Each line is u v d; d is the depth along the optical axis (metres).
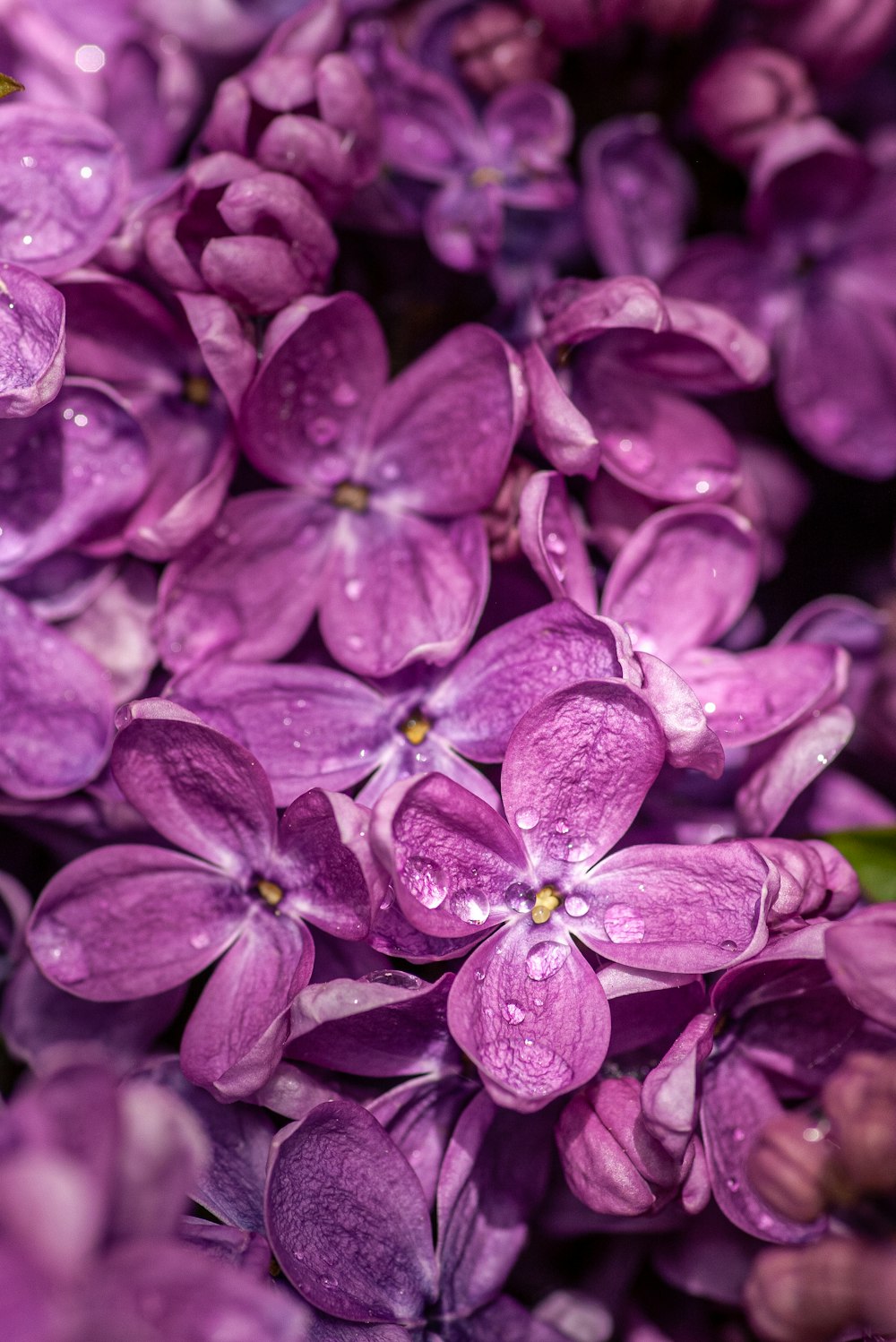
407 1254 0.13
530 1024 0.13
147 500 0.14
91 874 0.13
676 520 0.14
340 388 0.14
